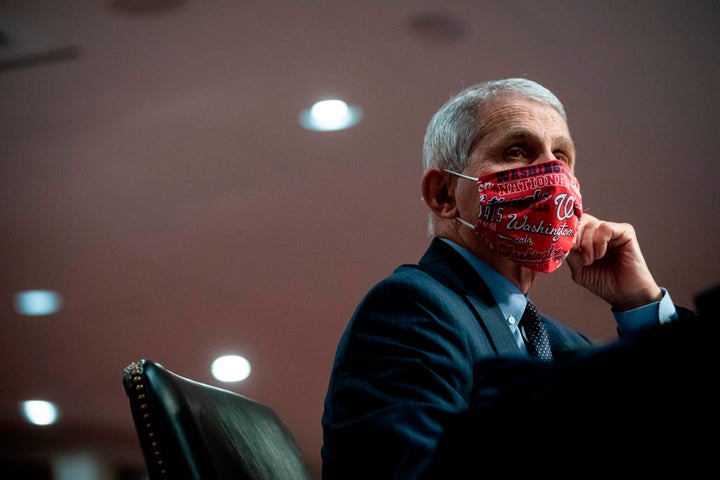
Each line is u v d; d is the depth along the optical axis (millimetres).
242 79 6516
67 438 11320
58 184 7527
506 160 2055
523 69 6453
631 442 789
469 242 2076
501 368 963
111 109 6730
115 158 7246
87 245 8281
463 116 2109
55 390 10570
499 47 6254
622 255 2396
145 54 6215
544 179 1993
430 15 5941
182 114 6836
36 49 6102
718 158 7379
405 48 6266
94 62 6262
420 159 7398
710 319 798
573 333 2334
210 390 1683
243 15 5891
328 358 10031
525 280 2080
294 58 6348
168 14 5832
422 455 1443
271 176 7555
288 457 1793
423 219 8078
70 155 7207
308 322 9438
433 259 2061
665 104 6809
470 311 1860
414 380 1612
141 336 9594
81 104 6680
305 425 11312
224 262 8562
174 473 1417
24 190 7586
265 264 8617
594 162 7500
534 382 889
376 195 7793
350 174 7566
